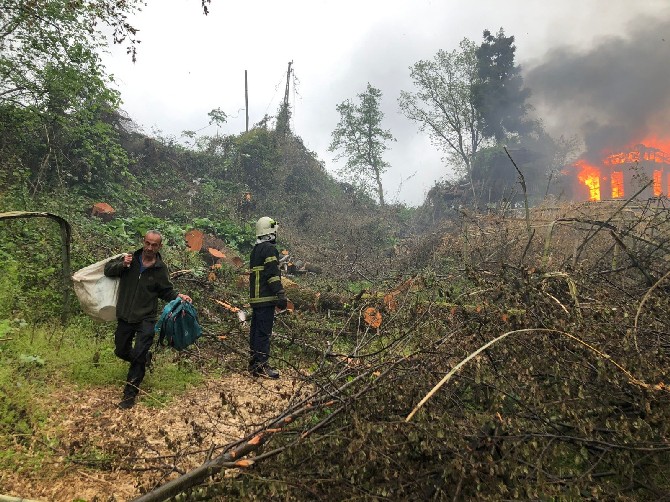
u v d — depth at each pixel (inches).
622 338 123.6
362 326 251.1
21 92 442.3
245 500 85.7
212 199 786.2
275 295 206.1
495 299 164.2
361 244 745.0
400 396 113.7
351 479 92.0
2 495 101.3
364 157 1397.6
